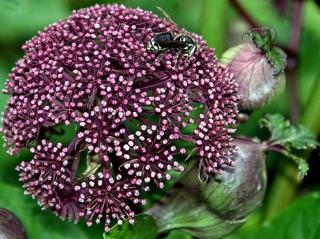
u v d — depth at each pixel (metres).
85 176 0.40
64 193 0.40
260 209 0.53
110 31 0.40
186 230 0.44
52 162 0.40
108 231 0.41
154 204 0.44
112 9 0.41
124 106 0.39
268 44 0.43
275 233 0.47
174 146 0.39
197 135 0.40
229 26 0.61
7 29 0.59
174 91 0.40
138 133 0.39
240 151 0.43
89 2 0.60
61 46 0.40
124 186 0.39
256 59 0.43
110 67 0.40
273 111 0.56
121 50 0.39
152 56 0.40
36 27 0.59
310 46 0.60
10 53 0.59
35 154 0.40
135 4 0.60
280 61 0.43
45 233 0.48
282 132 0.44
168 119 0.39
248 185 0.42
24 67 0.41
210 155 0.40
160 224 0.43
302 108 0.54
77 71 0.39
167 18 0.42
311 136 0.44
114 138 0.39
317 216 0.47
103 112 0.39
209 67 0.41
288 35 0.62
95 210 0.40
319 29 0.61
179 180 0.43
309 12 0.62
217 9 0.49
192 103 0.41
